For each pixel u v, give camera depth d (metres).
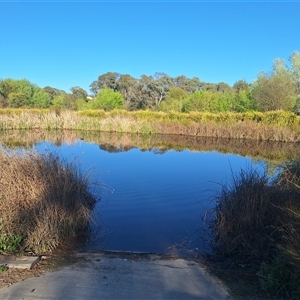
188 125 28.30
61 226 5.51
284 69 35.56
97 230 6.03
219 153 17.19
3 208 5.10
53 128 29.73
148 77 69.25
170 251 5.16
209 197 8.23
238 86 54.03
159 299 3.37
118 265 4.29
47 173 6.16
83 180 7.31
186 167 12.53
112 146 18.80
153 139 24.06
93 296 3.38
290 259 3.63
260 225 5.16
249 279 3.98
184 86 73.31
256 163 13.62
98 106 50.12
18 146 16.80
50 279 3.76
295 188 5.32
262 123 27.05
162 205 7.57
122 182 9.75
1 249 4.65
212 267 4.40
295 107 32.97
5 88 52.50
